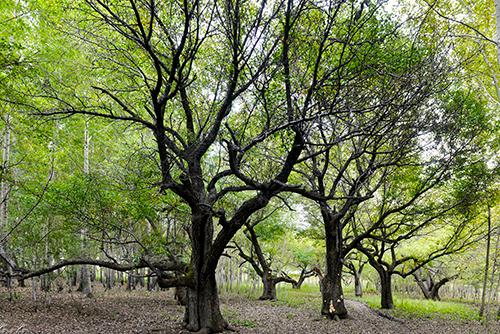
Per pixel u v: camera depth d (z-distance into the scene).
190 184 9.81
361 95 9.20
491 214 17.38
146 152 10.59
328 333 11.80
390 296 19.48
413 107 9.70
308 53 9.12
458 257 23.69
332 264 15.20
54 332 10.04
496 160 13.82
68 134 16.59
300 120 7.95
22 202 13.08
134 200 11.40
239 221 9.82
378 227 14.77
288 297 24.53
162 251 11.59
